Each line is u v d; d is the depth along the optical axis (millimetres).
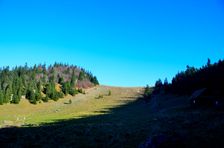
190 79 124750
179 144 28391
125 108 124250
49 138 43969
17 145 40062
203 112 61344
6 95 146375
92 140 41781
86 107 140750
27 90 159250
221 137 36375
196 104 80625
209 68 115250
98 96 188875
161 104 112875
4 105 142875
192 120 50281
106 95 193125
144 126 50188
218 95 80938
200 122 47281
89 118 83062
